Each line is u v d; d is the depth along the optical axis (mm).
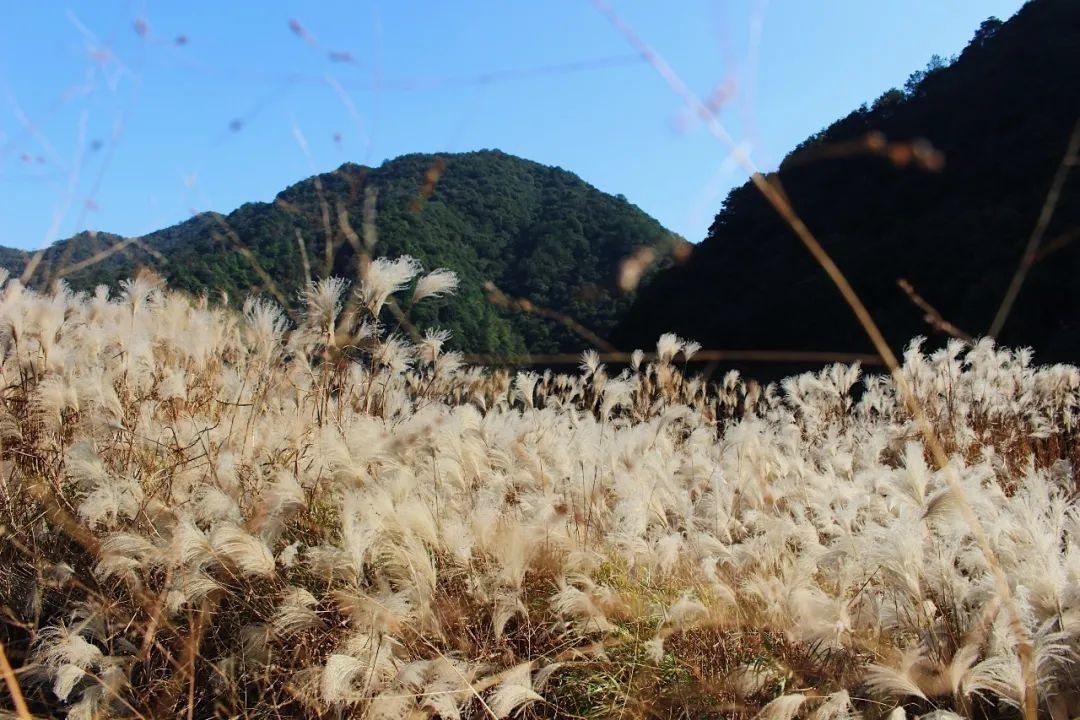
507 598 2738
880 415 7328
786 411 7609
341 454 3223
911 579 2486
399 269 3662
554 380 7305
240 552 2617
